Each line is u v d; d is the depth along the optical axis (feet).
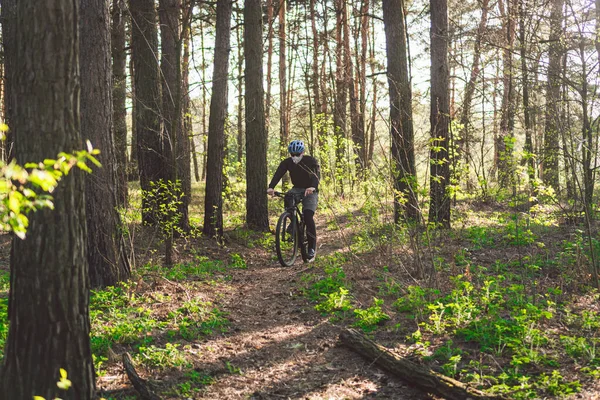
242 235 44.37
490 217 45.96
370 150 85.05
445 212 39.47
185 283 27.27
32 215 11.55
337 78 77.10
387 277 25.54
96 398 12.63
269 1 77.56
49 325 11.73
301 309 22.99
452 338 17.71
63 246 11.73
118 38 49.03
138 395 14.70
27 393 11.69
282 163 32.42
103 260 24.98
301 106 92.32
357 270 27.76
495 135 54.80
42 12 11.26
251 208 47.96
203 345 18.75
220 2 43.19
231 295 25.82
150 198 39.83
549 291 21.97
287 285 27.63
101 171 24.63
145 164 40.68
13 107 11.57
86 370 12.26
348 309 22.06
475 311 19.15
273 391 15.14
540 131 48.11
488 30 53.36
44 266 11.61
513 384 14.25
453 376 14.87
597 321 18.08
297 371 16.53
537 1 40.75
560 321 18.63
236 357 17.78
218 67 43.09
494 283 23.43
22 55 11.35
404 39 41.63
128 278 26.04
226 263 35.22
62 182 11.61
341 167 63.62
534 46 37.91
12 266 12.26
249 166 47.78
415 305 20.39
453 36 42.09
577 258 23.90
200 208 64.90
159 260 32.45
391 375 15.72
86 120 24.17
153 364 16.55
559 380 13.98
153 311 21.95
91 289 24.53
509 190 49.62
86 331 12.35
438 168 39.88
